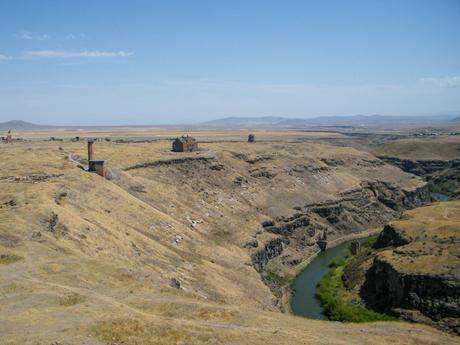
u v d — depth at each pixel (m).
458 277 63.53
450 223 85.50
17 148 121.62
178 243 76.88
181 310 38.25
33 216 53.56
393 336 42.00
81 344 27.23
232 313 39.72
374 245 96.56
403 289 67.00
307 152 181.62
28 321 30.30
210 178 117.06
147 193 94.56
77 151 120.31
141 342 28.91
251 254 90.19
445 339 44.78
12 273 39.78
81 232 56.94
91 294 37.69
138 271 47.53
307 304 78.69
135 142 164.88
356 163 186.00
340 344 35.25
